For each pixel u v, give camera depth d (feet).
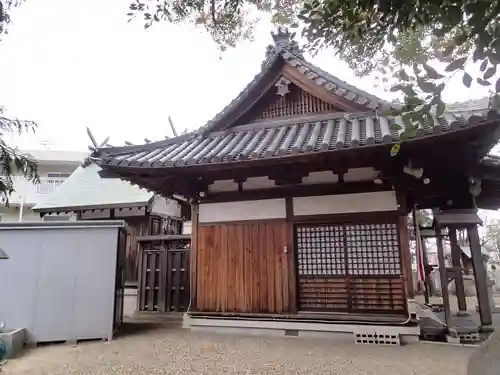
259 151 19.88
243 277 22.99
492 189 24.43
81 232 21.85
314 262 21.85
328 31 8.32
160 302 30.94
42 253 21.15
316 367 15.06
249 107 25.93
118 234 22.49
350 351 17.65
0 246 20.76
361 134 19.58
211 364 15.72
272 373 14.33
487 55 5.03
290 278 21.94
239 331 22.31
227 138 25.39
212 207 24.53
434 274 51.11
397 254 20.30
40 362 16.57
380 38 7.75
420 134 16.43
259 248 22.97
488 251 69.77
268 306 22.12
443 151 18.24
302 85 24.66
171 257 31.50
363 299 20.52
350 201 21.54
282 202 22.95
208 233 24.31
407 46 7.25
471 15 5.13
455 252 24.80
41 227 21.33
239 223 23.65
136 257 38.29
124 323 26.35
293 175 21.99
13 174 10.25
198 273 24.08
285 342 19.75
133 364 15.96
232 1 13.58
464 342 19.31
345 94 23.16
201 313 23.30
